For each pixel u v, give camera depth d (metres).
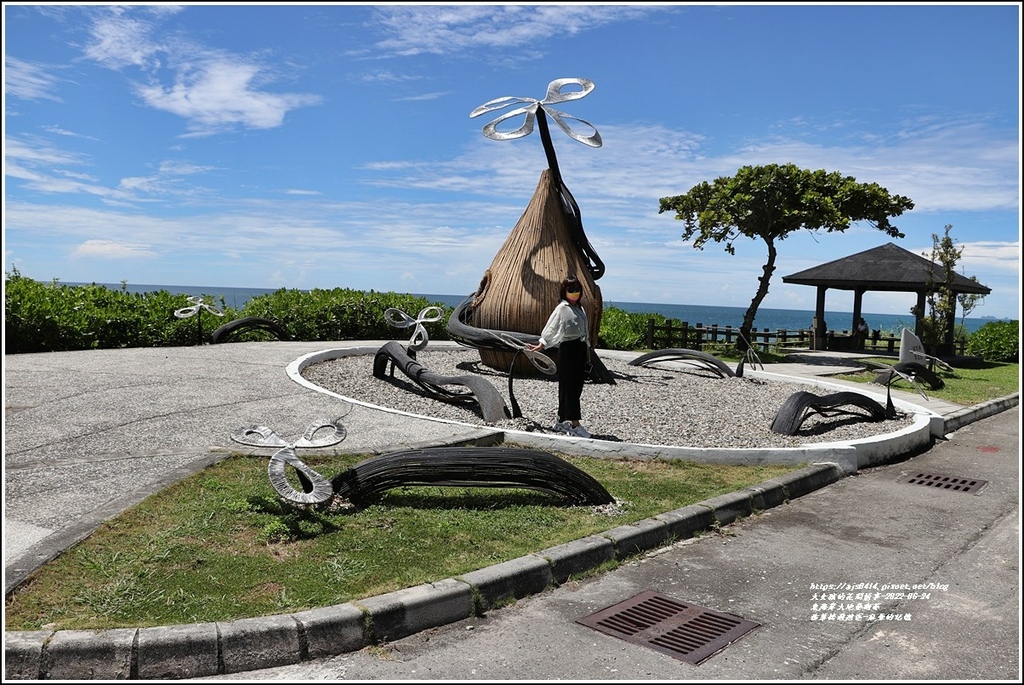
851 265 25.05
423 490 6.01
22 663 3.40
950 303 20.48
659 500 6.21
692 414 10.12
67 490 5.55
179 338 16.45
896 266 23.98
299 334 18.73
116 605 3.90
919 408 11.08
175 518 5.09
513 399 8.92
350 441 7.46
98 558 4.42
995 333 25.36
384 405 9.92
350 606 3.90
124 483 5.73
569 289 8.07
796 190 20.89
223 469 6.26
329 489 5.29
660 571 4.95
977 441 10.05
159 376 11.09
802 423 9.62
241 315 18.33
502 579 4.39
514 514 5.59
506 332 12.17
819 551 5.45
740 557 5.28
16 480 5.75
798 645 3.98
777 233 22.38
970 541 5.79
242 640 3.61
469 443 7.60
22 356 12.94
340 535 5.00
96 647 3.47
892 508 6.64
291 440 7.45
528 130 11.32
